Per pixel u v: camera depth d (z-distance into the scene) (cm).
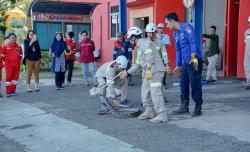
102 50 2414
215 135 723
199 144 671
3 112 1040
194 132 749
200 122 829
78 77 1888
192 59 854
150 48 821
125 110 942
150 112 877
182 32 866
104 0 2370
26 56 1387
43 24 2298
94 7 2283
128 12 2075
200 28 1391
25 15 2577
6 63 1304
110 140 718
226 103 1036
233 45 1616
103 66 937
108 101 930
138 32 852
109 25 2345
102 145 696
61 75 1441
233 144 663
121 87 1021
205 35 1420
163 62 910
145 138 721
